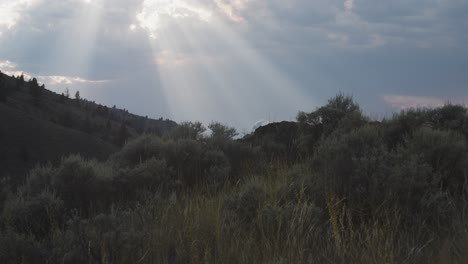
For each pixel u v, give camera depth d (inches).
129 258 164.1
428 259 149.4
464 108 313.9
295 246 161.9
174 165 323.3
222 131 397.1
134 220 203.2
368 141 254.1
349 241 170.1
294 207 192.2
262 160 360.8
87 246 168.1
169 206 209.8
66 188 245.3
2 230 193.9
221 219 195.9
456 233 164.1
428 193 193.5
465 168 218.1
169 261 167.0
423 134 245.1
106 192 256.5
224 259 156.7
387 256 142.0
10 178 257.6
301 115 419.8
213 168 311.6
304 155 371.6
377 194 194.4
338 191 211.6
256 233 181.0
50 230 199.9
